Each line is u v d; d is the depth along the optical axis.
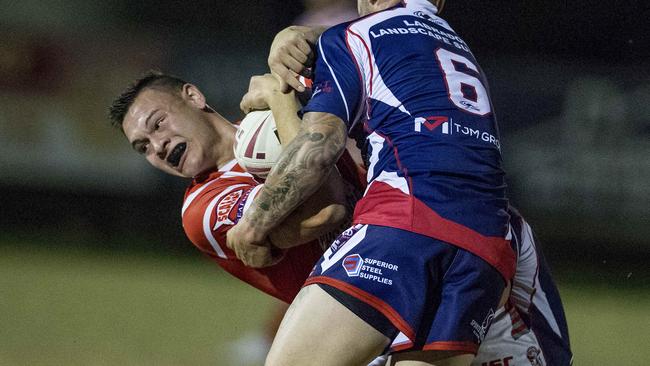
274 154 13.80
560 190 41.19
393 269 11.88
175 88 15.52
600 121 40.97
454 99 12.72
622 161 40.81
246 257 13.29
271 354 12.08
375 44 12.90
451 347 11.88
